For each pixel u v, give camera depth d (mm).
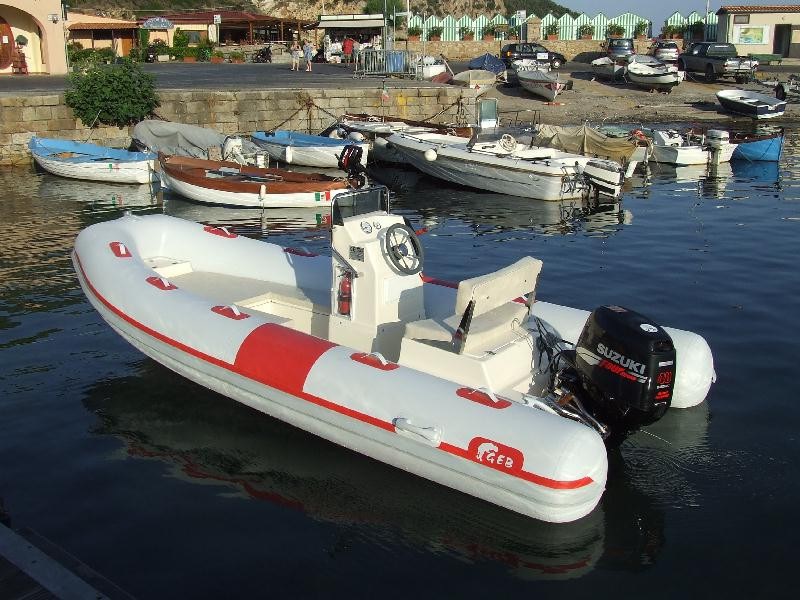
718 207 16703
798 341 8695
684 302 10180
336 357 6250
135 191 18625
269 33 52344
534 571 5102
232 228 15016
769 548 5273
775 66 41281
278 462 6367
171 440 6711
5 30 30188
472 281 5824
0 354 8438
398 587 4965
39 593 4469
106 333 9039
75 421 7027
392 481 6098
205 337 6863
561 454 5164
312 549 5320
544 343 6469
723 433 6715
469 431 5477
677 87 35656
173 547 5332
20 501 5836
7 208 16531
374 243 6758
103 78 22562
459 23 48469
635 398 5734
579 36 47938
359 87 26953
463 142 20344
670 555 5234
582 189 17500
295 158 21672
